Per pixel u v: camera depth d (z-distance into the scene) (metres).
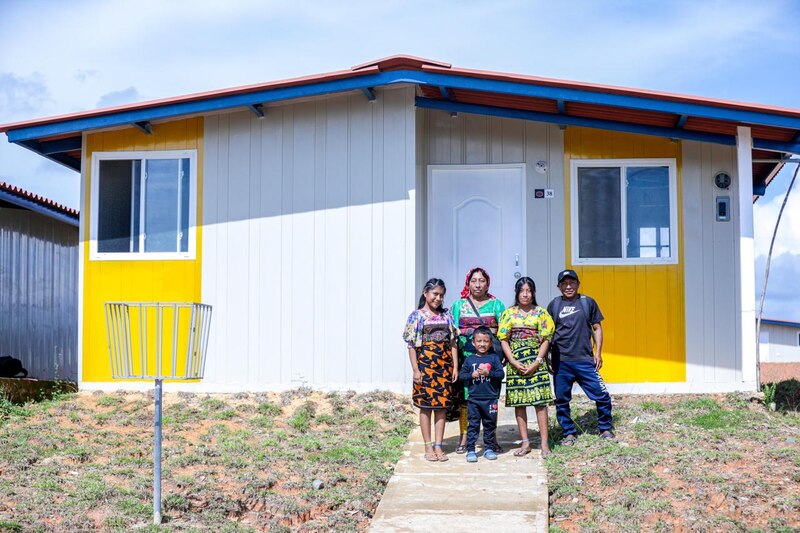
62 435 9.98
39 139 12.39
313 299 11.80
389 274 11.67
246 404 11.16
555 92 10.74
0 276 14.77
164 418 10.59
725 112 10.41
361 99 11.90
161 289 12.09
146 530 7.56
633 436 9.48
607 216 11.87
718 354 11.52
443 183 12.27
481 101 11.76
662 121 11.37
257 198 12.02
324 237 11.85
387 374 11.58
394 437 10.05
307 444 9.66
